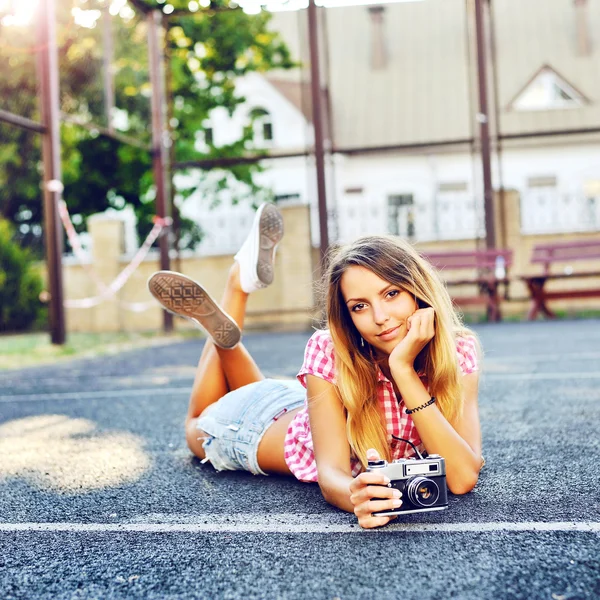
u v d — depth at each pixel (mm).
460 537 1622
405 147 10633
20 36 9945
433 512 1818
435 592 1327
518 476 2178
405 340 1792
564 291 10430
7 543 1762
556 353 5883
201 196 17844
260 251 2727
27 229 16406
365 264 1779
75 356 7695
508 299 10547
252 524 1800
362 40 21922
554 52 22188
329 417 1893
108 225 12805
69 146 15758
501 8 23203
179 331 11594
